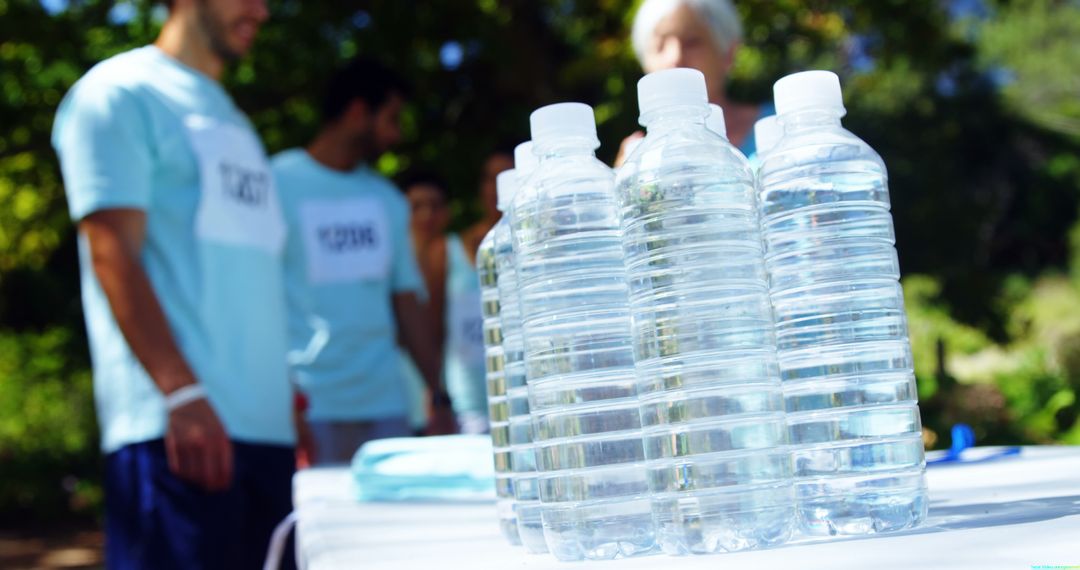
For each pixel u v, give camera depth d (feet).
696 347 3.33
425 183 20.92
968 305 35.14
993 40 70.08
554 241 3.59
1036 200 81.92
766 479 3.32
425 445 7.10
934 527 3.46
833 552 3.05
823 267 3.68
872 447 3.55
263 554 9.66
